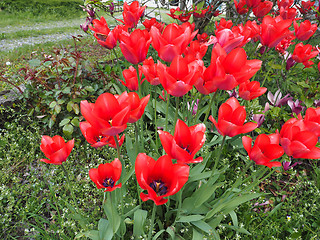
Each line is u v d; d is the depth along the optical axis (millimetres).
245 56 1296
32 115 3695
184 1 3719
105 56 7562
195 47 2086
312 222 2566
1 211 2588
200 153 2648
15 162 3158
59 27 14695
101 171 1413
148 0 3652
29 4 17375
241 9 2920
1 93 3814
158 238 2217
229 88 1376
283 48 3428
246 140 1409
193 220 1867
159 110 3168
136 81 1974
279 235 2430
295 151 1352
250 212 2391
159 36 1569
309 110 1469
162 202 1109
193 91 2750
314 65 4078
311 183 2703
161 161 1156
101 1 3398
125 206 2211
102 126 1138
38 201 2668
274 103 3260
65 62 3367
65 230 2348
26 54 8531
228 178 2828
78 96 3432
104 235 1892
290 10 2945
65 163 2941
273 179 3049
